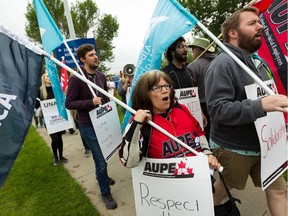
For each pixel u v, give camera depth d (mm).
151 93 1762
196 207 1604
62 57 5312
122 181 3787
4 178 1410
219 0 17547
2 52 1516
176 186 1632
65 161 5023
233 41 1893
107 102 3266
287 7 2256
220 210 1809
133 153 1617
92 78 3152
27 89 1527
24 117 1483
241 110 1610
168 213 1688
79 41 5383
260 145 1716
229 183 2045
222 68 1772
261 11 2316
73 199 3477
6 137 1430
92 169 4508
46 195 3744
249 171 2020
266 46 2434
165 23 2008
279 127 1826
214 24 18594
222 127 1953
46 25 3117
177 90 2803
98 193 3576
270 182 1788
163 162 1659
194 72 3168
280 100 1497
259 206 2756
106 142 3066
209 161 1769
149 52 2131
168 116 1838
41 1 3115
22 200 3721
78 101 2988
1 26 1534
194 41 3842
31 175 4656
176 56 2939
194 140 1846
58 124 4719
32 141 7477
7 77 1490
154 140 1740
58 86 3680
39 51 1585
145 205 1764
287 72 2338
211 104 1783
